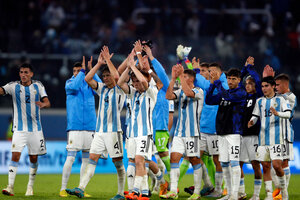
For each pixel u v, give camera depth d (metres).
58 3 77.69
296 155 53.75
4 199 28.16
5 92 30.66
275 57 63.94
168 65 60.97
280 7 82.06
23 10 74.25
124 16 80.12
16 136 30.69
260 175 29.31
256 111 28.64
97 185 39.34
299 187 38.56
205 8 81.81
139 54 28.25
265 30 75.44
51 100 57.34
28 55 58.28
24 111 30.84
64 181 30.78
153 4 81.19
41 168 50.12
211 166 33.03
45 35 66.69
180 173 31.23
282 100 28.12
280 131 28.09
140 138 26.86
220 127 28.16
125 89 27.47
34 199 28.23
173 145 29.27
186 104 28.89
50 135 56.69
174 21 75.69
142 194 26.91
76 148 31.17
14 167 30.53
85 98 31.64
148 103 27.11
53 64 58.41
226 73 31.86
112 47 62.50
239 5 82.38
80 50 63.16
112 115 28.38
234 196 27.47
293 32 74.75
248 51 63.81
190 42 62.84
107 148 28.31
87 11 78.94
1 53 60.06
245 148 29.33
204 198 30.44
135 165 28.66
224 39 63.50
